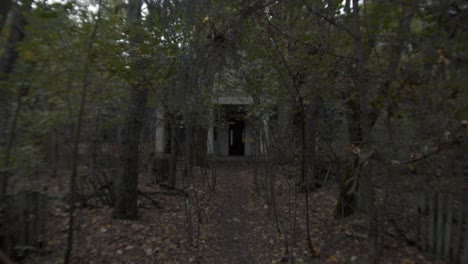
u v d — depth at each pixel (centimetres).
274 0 433
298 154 760
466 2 350
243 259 546
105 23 370
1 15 337
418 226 500
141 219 718
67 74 361
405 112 370
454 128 327
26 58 337
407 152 352
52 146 566
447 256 461
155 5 546
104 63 401
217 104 914
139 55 470
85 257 491
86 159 748
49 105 462
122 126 715
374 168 409
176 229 669
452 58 350
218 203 941
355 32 372
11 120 414
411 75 362
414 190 455
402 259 463
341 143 631
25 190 479
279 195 947
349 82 408
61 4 340
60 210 648
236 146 2108
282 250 560
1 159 374
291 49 443
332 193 935
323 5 453
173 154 1034
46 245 483
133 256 520
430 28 375
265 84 619
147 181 1085
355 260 482
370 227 396
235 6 452
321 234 611
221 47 511
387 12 401
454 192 434
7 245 432
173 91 596
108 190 823
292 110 523
